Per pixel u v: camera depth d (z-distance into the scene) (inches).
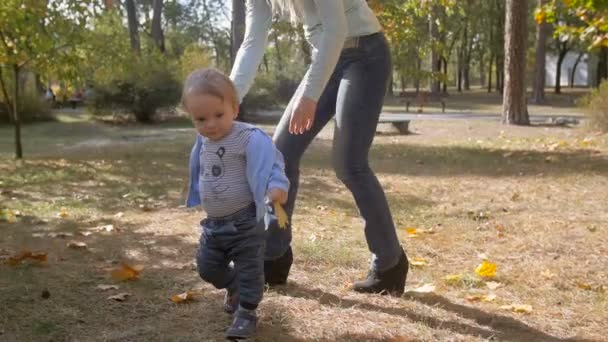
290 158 154.3
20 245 204.8
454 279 174.1
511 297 162.1
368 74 148.7
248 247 127.1
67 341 125.6
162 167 445.4
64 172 418.0
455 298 160.7
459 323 141.3
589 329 140.6
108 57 534.0
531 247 211.8
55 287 156.8
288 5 148.9
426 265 190.5
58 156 528.1
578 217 263.0
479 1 1985.7
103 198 313.4
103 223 244.7
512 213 274.1
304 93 138.3
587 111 651.5
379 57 149.3
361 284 160.2
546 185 352.5
